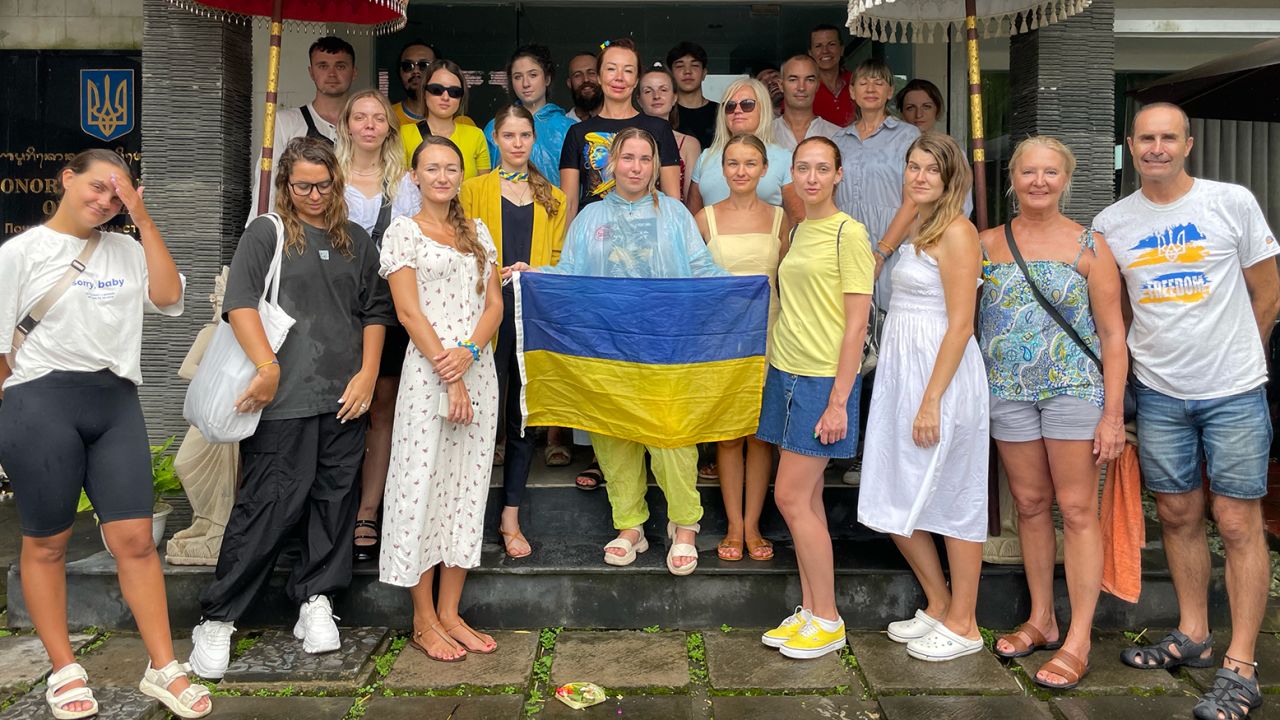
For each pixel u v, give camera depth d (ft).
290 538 12.12
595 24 20.68
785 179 13.62
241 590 10.91
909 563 11.62
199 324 14.19
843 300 10.95
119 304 9.47
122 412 9.71
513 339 12.47
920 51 20.74
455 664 10.93
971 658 11.07
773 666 10.96
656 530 13.78
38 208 19.44
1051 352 10.62
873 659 11.05
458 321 10.88
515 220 12.60
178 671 9.88
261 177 12.59
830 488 13.83
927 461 10.74
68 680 9.73
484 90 20.67
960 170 10.67
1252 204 10.05
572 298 11.98
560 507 13.69
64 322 9.19
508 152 12.37
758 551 12.47
